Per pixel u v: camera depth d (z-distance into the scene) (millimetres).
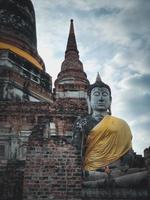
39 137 13281
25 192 12531
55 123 19844
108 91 17188
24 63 23484
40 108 20094
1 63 22109
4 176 13391
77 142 15242
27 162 12922
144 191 13734
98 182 13820
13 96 21188
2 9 25266
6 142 19109
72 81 24750
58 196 12570
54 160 13000
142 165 15195
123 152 15281
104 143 15336
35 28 27703
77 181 12812
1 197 12961
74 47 27578
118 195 13500
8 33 24500
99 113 16609
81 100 23344
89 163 14883
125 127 15953
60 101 21641
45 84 24688
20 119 19734
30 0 27703
